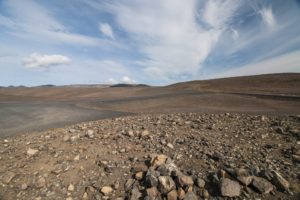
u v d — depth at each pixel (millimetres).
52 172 4977
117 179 4617
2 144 7863
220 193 3842
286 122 8570
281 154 5391
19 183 4660
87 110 22750
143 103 28516
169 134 7562
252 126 8211
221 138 6863
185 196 3770
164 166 4516
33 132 10977
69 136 7918
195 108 20312
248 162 4914
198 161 5121
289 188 3881
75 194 4234
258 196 3750
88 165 5301
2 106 32688
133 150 6141
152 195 3855
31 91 87125
